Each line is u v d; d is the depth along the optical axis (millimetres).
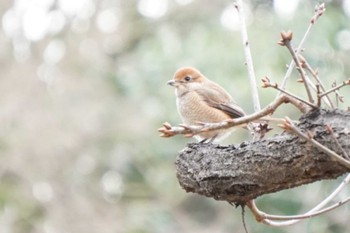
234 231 14633
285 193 13461
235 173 5277
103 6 17016
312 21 5863
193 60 13602
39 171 15359
